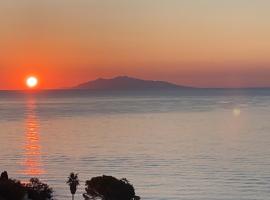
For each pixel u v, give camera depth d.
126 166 191.75
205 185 154.50
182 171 179.12
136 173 176.50
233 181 160.38
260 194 141.62
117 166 192.25
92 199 88.50
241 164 193.00
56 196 133.88
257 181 159.88
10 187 70.62
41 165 196.50
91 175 174.12
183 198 138.25
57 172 180.12
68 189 144.62
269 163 194.25
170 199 136.88
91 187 87.56
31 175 174.62
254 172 175.62
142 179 165.00
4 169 188.25
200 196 140.12
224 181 160.50
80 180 163.62
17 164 199.62
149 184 156.62
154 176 170.00
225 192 144.50
